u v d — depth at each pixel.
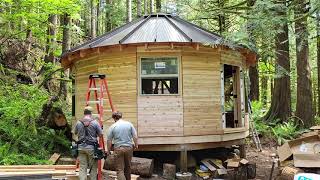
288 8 8.41
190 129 10.17
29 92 13.98
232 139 11.11
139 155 11.22
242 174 9.47
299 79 15.57
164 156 11.40
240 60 11.73
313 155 7.59
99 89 9.16
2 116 11.53
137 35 10.57
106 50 10.34
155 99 10.16
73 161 10.41
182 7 14.18
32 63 17.88
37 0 12.43
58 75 18.39
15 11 13.39
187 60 10.27
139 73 10.23
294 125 15.52
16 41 16.97
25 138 11.16
